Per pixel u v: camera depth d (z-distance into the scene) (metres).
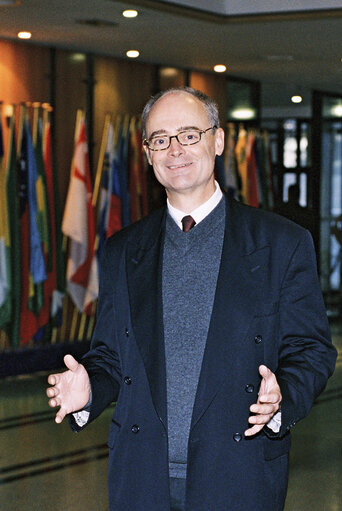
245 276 2.22
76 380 2.17
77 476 5.51
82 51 9.57
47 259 8.73
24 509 4.88
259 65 10.73
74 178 8.94
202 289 2.23
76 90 9.53
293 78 11.93
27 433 6.57
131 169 9.69
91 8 7.39
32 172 8.52
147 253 2.32
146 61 10.35
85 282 9.04
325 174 13.83
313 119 13.61
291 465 5.81
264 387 1.99
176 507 2.20
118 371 2.37
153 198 10.26
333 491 5.28
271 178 11.98
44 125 9.06
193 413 2.16
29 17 7.80
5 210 8.30
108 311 2.41
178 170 2.24
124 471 2.24
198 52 9.73
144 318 2.25
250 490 2.15
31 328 8.63
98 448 6.18
